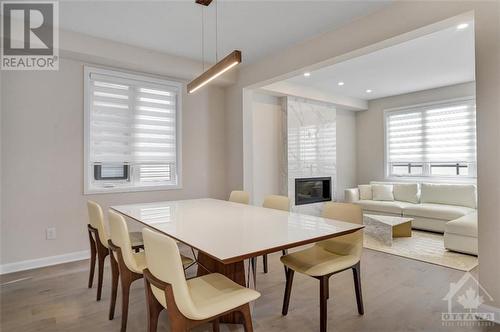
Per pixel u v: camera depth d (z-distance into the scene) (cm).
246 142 461
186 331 138
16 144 319
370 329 204
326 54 334
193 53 394
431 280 286
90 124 366
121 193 388
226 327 205
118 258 197
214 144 478
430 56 396
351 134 694
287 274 223
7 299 250
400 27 268
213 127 477
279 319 216
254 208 281
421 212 485
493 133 211
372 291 262
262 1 269
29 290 267
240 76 456
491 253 212
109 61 360
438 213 464
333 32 326
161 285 138
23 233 323
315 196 600
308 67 358
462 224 363
